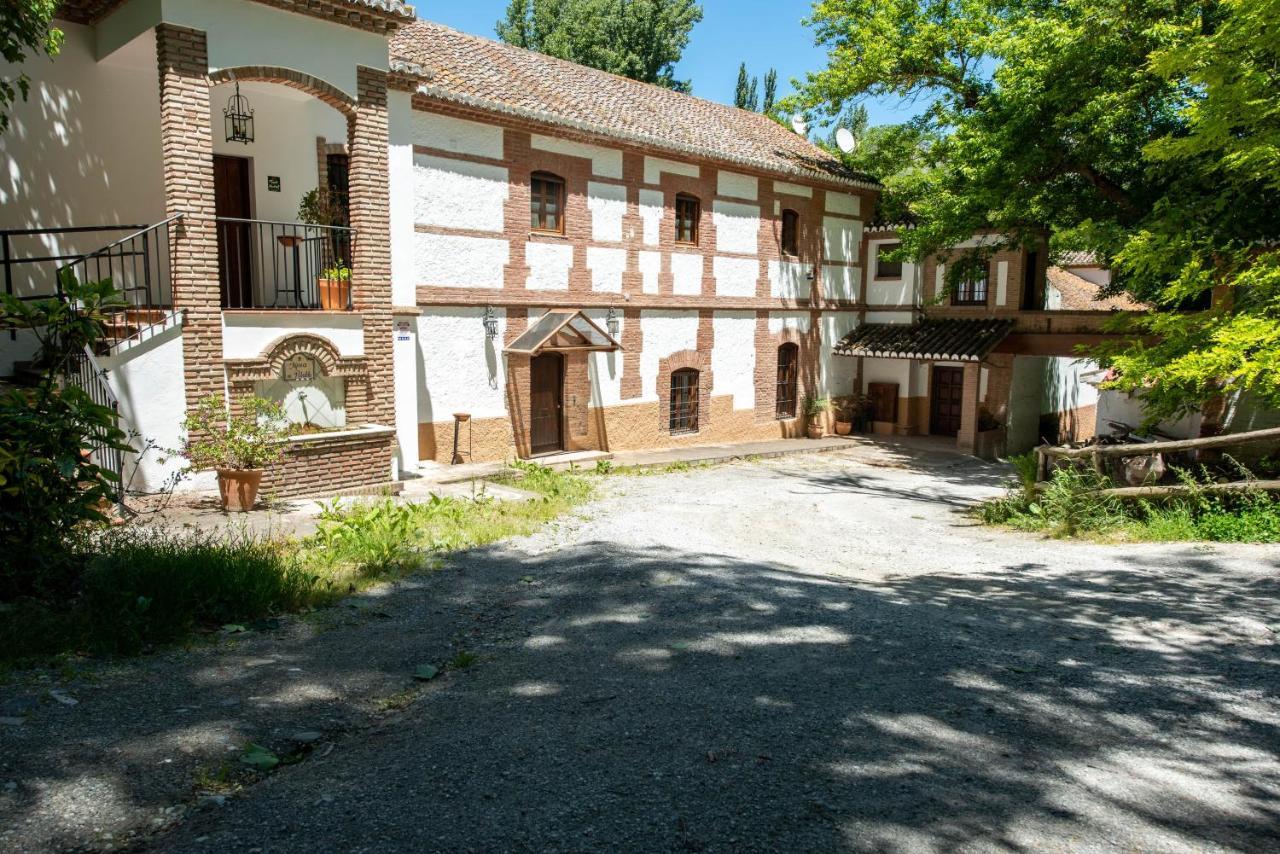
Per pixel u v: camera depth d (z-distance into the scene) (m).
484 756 3.95
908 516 13.04
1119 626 6.27
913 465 19.72
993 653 5.59
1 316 8.77
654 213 18.42
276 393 11.09
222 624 6.05
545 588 7.36
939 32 19.09
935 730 4.28
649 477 15.76
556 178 16.59
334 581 7.27
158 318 10.27
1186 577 7.72
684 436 19.91
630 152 17.72
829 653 5.57
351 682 5.03
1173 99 14.81
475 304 15.16
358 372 11.82
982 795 3.60
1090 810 3.49
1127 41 14.33
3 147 10.64
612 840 3.20
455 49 17.20
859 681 5.01
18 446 5.89
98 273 10.13
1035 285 22.36
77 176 11.34
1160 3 13.71
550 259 16.44
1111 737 4.23
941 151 19.86
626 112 18.61
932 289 23.23
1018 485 13.62
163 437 10.06
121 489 8.81
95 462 9.44
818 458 20.16
